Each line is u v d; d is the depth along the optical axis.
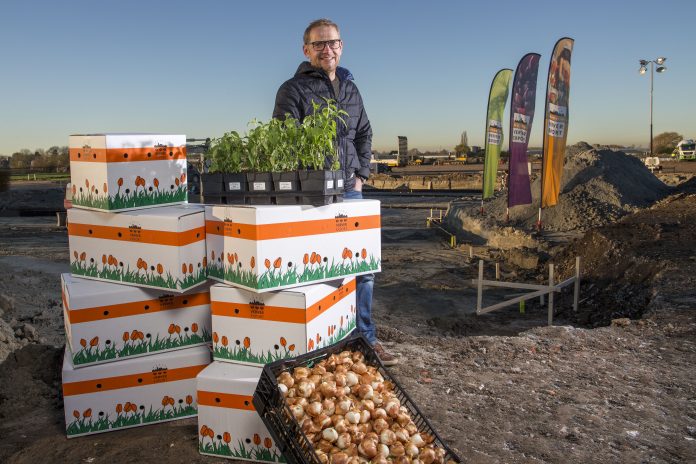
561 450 4.14
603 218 26.33
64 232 30.83
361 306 5.41
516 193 22.05
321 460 3.17
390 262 21.44
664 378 5.60
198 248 4.37
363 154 5.54
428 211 37.81
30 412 4.89
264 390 3.45
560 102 21.94
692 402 5.05
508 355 6.09
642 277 12.68
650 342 6.77
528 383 5.34
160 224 4.25
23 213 41.41
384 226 31.64
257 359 4.12
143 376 4.39
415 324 13.56
